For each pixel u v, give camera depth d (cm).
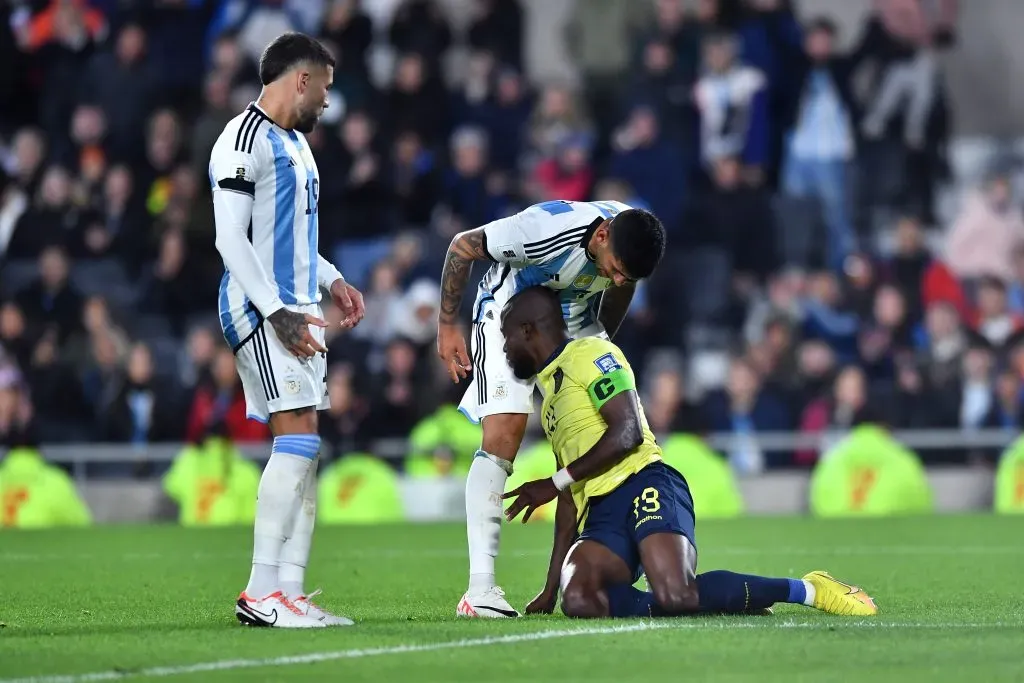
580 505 2205
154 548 4125
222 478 5462
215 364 5503
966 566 3275
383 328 5909
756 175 6500
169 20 6850
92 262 6294
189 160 6425
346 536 4541
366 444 5541
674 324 6244
